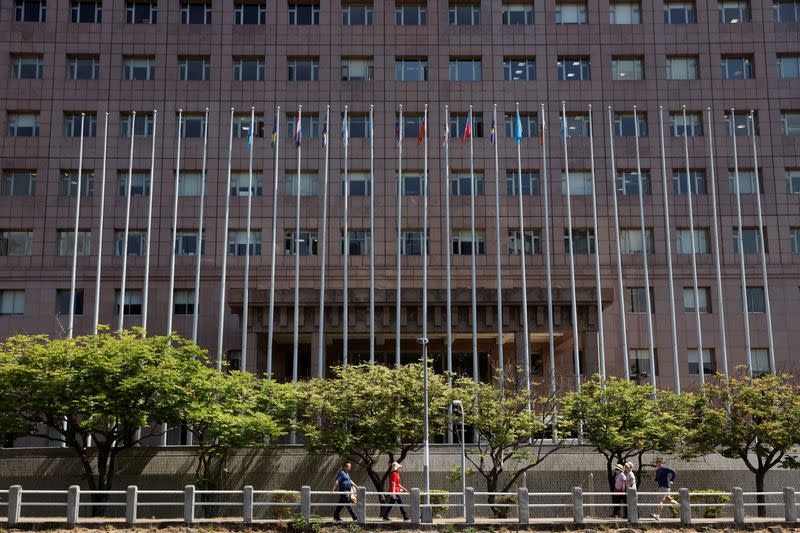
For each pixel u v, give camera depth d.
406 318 53.41
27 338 39.91
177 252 57.69
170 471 45.47
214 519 32.94
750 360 53.56
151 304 56.91
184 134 59.41
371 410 40.44
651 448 41.88
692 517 38.97
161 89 59.72
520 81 60.19
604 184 58.78
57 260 57.28
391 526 31.58
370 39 60.72
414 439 41.56
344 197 58.22
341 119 59.62
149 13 61.22
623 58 60.94
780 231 58.31
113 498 40.78
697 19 61.12
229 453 43.62
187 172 58.84
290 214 58.22
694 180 59.25
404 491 37.16
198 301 54.12
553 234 58.03
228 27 60.72
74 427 39.66
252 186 58.66
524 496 32.16
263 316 52.75
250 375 42.69
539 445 45.69
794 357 56.56
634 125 59.78
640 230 58.56
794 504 32.62
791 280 57.56
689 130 59.88
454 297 53.19
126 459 45.59
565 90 60.09
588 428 41.50
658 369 56.50
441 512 39.19
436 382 41.28
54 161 58.59
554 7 61.31
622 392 41.38
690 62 60.97
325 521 31.95
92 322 56.34
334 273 57.09
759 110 59.88
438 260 57.44
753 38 60.78
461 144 59.31
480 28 60.97
